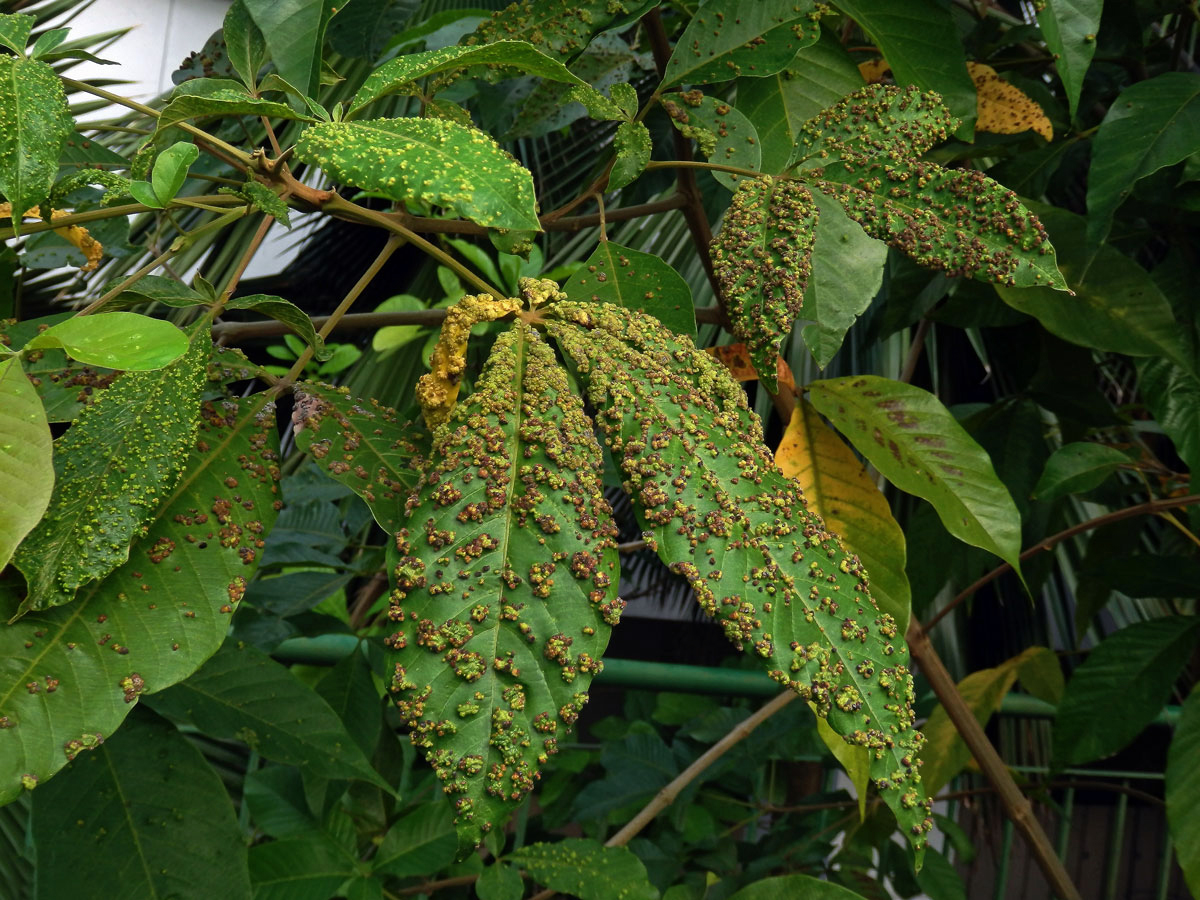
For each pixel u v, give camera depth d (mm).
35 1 2449
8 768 490
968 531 718
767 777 1775
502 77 684
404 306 1739
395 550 521
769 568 539
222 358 621
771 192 628
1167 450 1711
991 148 978
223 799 670
